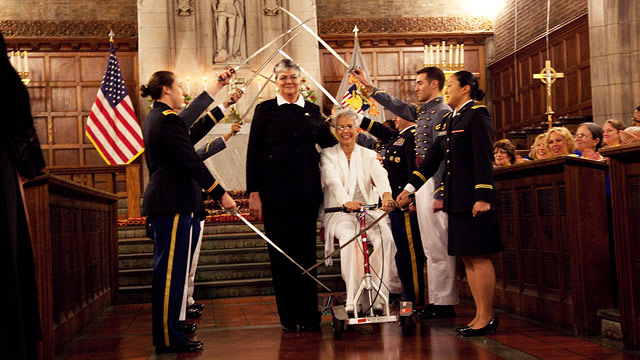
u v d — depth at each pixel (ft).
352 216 14.84
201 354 12.40
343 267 14.47
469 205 13.21
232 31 43.60
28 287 6.70
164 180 12.65
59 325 13.53
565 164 13.28
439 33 48.93
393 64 49.21
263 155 14.58
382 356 11.60
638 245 11.44
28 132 6.18
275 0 44.21
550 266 14.58
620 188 11.62
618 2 34.14
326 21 48.26
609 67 34.50
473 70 49.93
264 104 14.79
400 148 17.72
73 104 46.70
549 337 12.96
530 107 43.86
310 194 14.49
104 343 14.28
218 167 40.06
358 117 15.33
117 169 35.37
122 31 46.83
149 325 17.01
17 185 6.57
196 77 43.47
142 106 43.88
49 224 12.28
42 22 46.24
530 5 43.93
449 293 15.90
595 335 13.08
